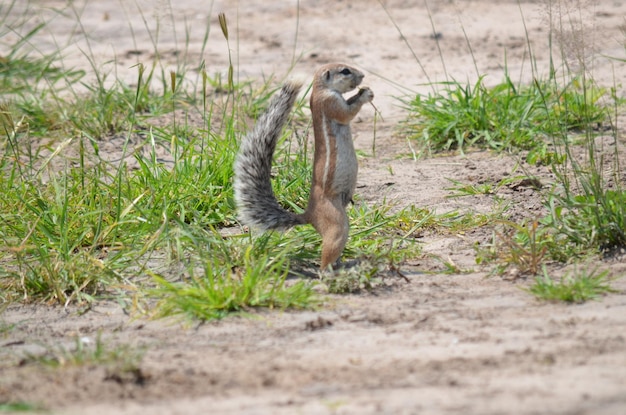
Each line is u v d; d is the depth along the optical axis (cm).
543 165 1464
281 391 766
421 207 1332
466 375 778
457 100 1738
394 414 697
